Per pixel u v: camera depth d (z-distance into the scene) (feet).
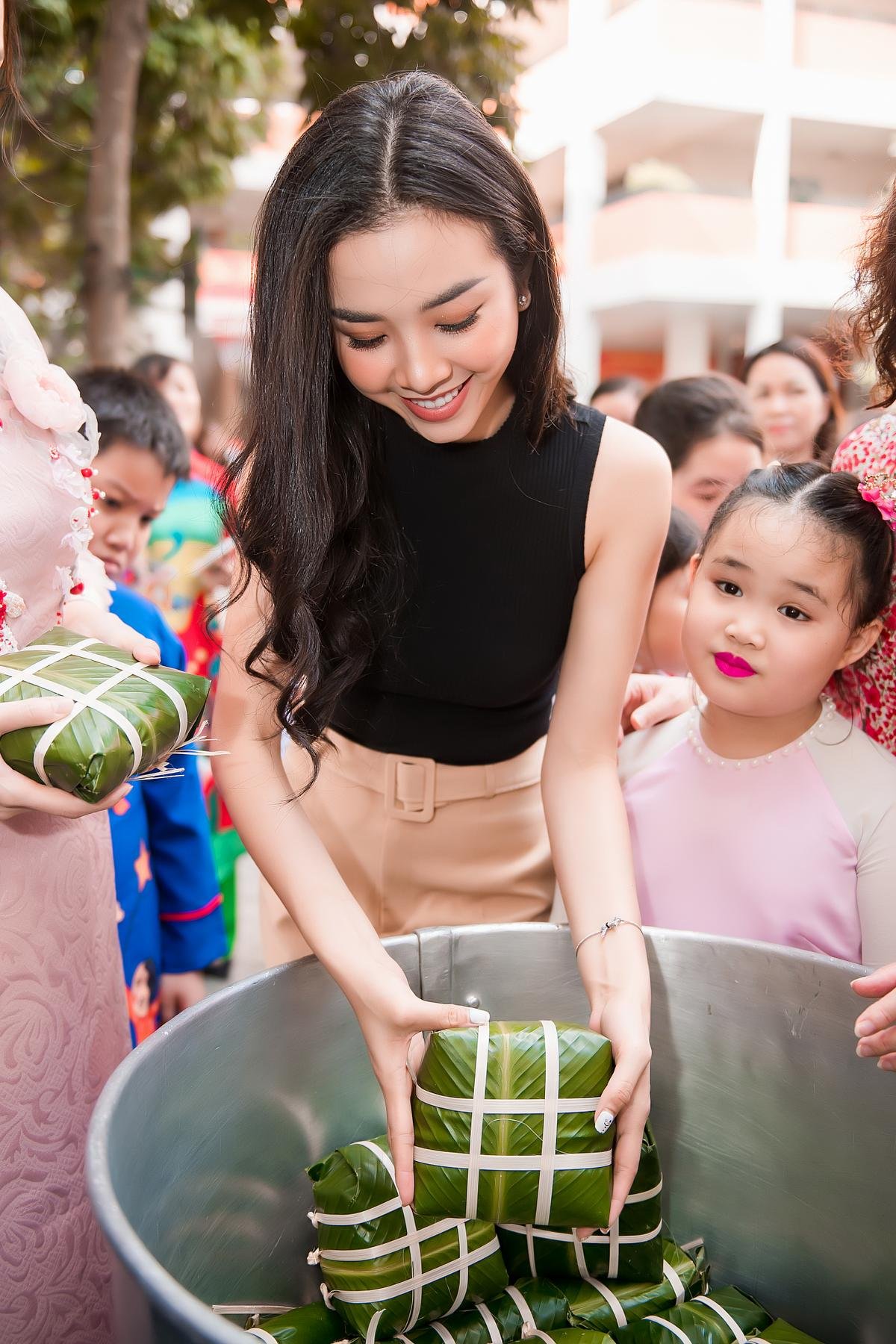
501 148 2.54
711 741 3.48
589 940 2.66
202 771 7.07
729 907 3.32
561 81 32.12
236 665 3.04
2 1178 2.73
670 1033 2.68
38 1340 2.86
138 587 7.20
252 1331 2.37
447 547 3.15
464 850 3.56
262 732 3.06
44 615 2.90
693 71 27.55
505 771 3.55
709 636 3.22
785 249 28.60
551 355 2.85
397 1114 2.32
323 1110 2.62
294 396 2.68
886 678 3.39
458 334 2.47
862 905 3.22
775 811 3.30
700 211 28.04
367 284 2.40
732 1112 2.64
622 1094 2.25
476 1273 2.42
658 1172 2.52
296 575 2.82
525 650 3.29
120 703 2.41
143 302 19.38
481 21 10.44
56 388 2.74
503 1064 2.26
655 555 3.12
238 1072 2.39
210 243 29.27
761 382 7.31
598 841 2.90
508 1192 2.22
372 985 2.39
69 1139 2.91
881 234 3.29
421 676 3.36
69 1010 2.90
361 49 10.30
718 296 28.32
